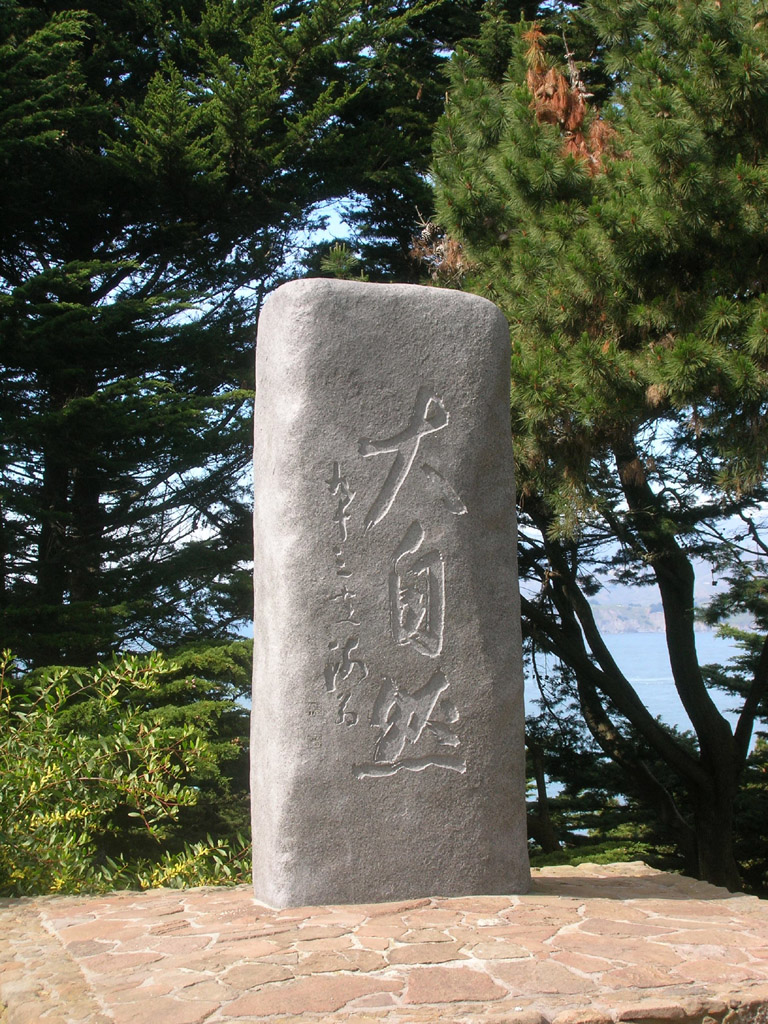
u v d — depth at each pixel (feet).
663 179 20.33
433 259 30.71
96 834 24.47
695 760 35.14
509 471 13.69
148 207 35.01
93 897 13.79
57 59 32.09
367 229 38.40
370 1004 8.70
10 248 36.37
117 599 31.81
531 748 41.32
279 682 12.50
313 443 12.77
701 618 39.29
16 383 32.01
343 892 12.21
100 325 30.37
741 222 20.24
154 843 26.68
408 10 37.65
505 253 23.86
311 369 12.86
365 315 13.12
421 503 13.06
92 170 32.96
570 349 21.75
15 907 13.06
